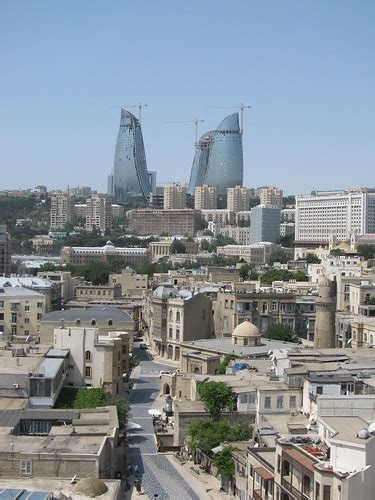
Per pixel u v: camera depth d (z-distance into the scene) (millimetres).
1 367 180500
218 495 143000
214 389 169875
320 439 112875
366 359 181750
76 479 113750
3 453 118812
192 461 164000
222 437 157250
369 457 97188
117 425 143125
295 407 159250
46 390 170375
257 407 159125
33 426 146125
